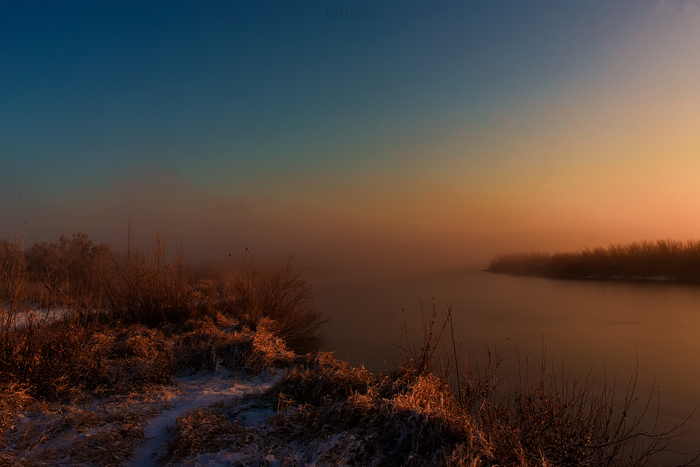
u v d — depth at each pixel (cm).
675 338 953
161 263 1016
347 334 1076
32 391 480
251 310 1064
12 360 495
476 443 334
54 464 330
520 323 1180
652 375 688
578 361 770
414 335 1038
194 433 367
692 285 2014
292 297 1109
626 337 976
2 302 573
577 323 1159
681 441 463
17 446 358
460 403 445
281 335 1015
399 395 397
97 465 333
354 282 3147
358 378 495
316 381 485
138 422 421
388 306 1619
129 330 800
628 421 516
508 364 736
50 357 522
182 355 680
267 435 376
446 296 1959
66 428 399
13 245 604
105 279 984
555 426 398
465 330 1088
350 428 378
